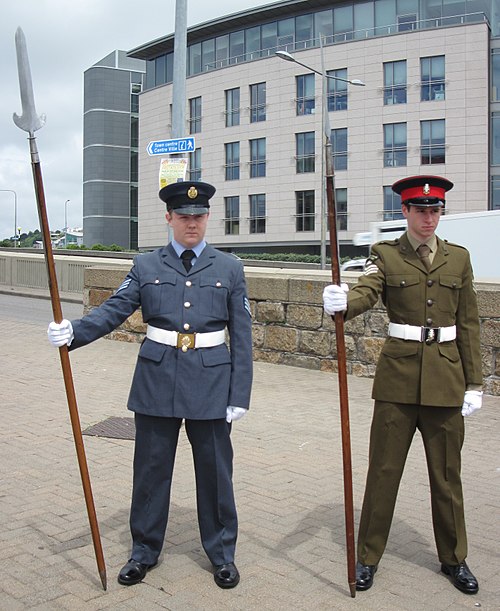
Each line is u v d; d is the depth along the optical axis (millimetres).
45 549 4254
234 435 6785
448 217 16406
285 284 10039
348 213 47219
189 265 3965
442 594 3789
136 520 3953
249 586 3838
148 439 3922
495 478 5660
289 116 49406
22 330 14180
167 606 3602
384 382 3918
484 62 43375
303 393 8555
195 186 3881
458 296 3896
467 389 3918
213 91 53062
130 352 11375
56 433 6758
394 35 45312
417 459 6133
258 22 50688
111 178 66812
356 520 4762
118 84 66688
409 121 45156
